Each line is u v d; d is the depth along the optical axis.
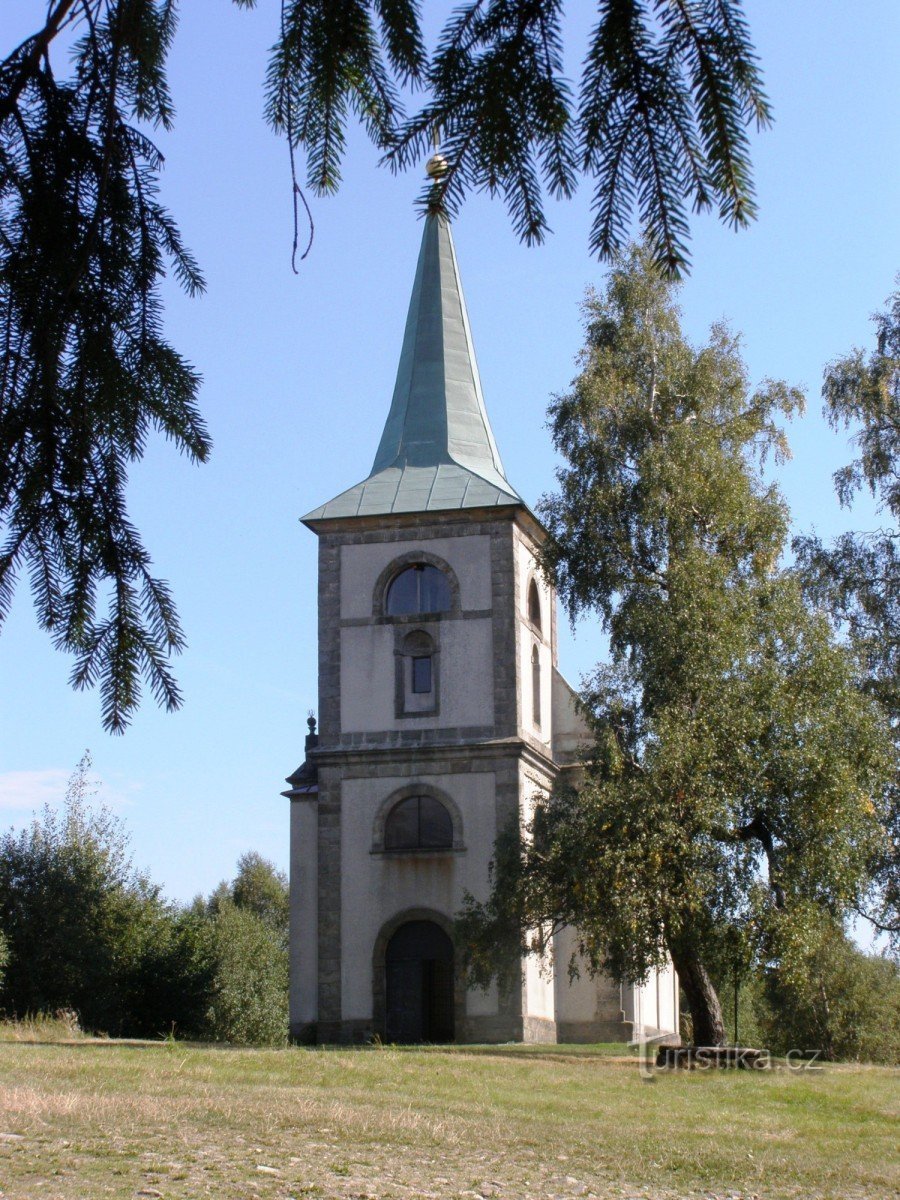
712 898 28.83
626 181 5.01
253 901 102.56
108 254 5.86
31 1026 33.22
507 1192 12.87
